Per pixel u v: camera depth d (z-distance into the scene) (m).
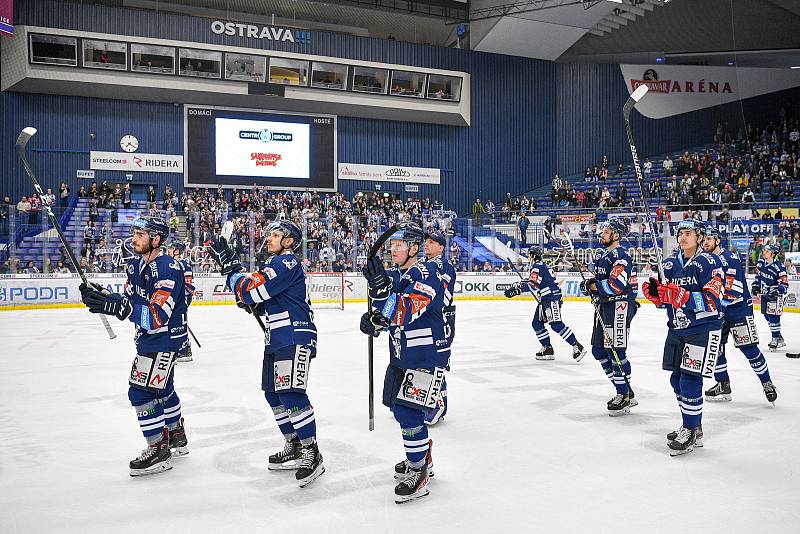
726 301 6.41
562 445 5.25
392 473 4.53
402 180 29.72
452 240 23.05
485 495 4.12
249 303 4.30
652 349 10.76
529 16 26.75
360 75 28.00
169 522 3.70
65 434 5.62
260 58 26.44
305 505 3.95
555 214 26.55
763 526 3.64
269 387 4.35
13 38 23.86
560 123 31.77
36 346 11.25
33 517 3.78
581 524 3.67
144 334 4.51
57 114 24.98
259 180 27.47
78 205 22.91
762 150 29.14
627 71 31.58
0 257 18.78
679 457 4.92
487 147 30.97
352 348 10.98
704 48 29.48
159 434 4.57
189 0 28.95
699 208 23.48
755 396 7.14
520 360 9.65
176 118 26.39
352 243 21.84
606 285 6.07
